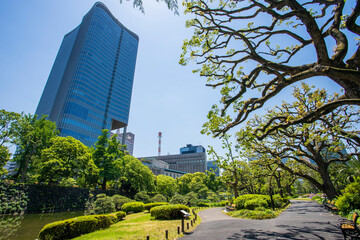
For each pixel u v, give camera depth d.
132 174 44.94
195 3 8.55
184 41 8.77
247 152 19.77
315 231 8.27
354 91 6.14
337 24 6.84
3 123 25.58
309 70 6.19
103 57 102.75
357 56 5.98
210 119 9.14
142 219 16.34
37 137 31.62
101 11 108.31
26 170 31.05
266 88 8.22
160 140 184.62
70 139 33.81
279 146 17.42
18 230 14.93
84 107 86.00
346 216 11.67
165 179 63.09
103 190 38.12
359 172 14.88
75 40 107.38
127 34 125.88
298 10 6.25
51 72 116.38
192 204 32.75
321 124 16.86
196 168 163.75
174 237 9.18
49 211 26.23
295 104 15.77
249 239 7.58
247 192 49.75
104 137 42.97
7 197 22.53
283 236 7.69
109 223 14.02
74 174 32.47
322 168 16.17
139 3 3.88
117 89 107.50
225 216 17.47
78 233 11.50
